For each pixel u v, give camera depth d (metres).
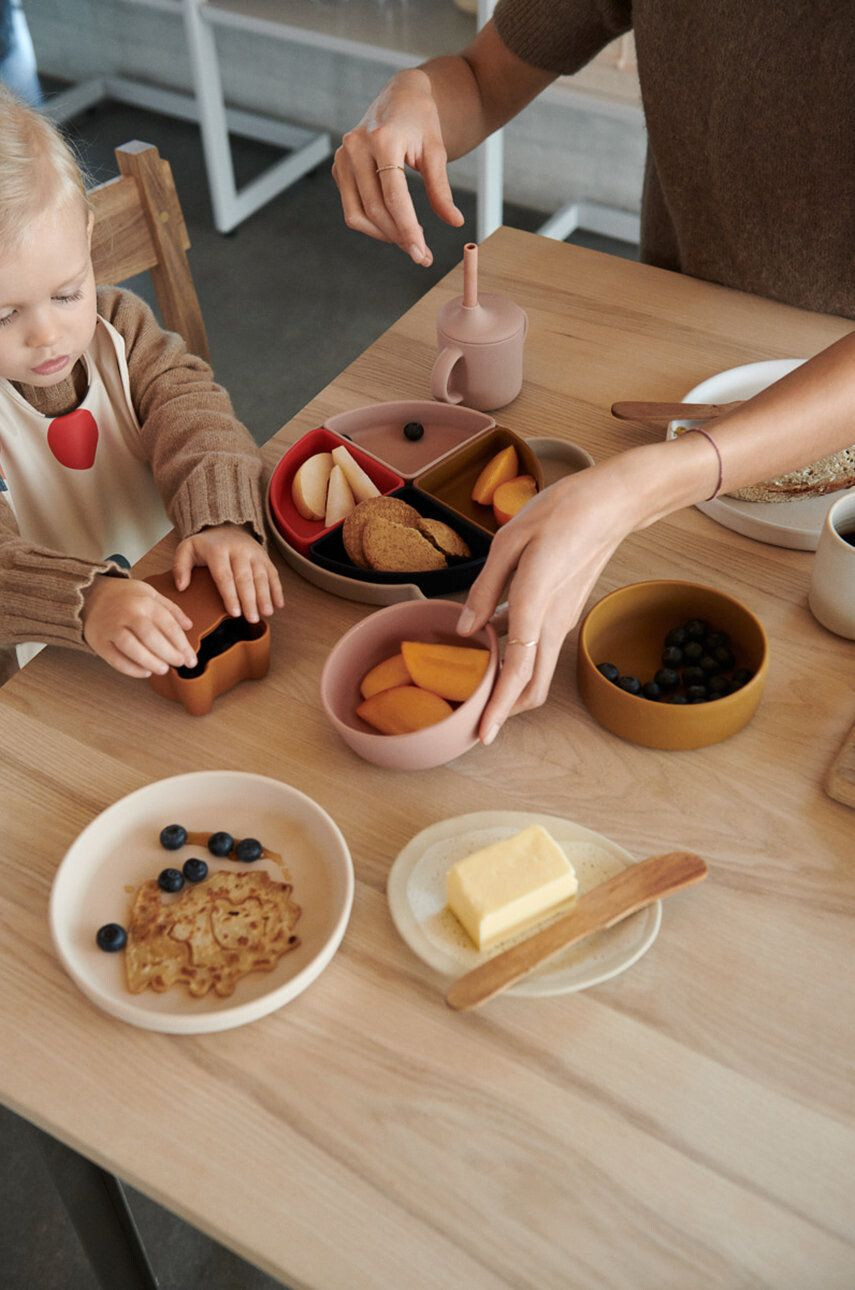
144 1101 0.69
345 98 3.17
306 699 0.93
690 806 0.83
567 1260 0.62
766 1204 0.64
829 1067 0.70
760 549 1.03
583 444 1.12
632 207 2.94
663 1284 0.61
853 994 0.73
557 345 1.24
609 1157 0.66
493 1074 0.70
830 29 1.09
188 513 1.03
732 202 1.24
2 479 1.18
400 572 0.97
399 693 0.86
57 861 0.82
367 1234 0.63
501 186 2.82
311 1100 0.69
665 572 1.00
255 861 0.81
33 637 0.96
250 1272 1.30
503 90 1.35
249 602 0.94
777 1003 0.73
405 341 1.26
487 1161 0.66
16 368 1.05
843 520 0.94
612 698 0.86
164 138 3.37
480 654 0.86
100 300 1.25
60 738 0.90
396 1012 0.73
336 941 0.74
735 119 1.18
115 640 0.90
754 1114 0.68
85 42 3.49
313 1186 0.65
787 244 1.24
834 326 1.25
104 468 1.27
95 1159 0.68
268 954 0.76
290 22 2.56
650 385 1.18
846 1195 0.64
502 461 1.06
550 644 0.84
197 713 0.91
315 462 1.07
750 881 0.79
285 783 0.85
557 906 0.75
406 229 1.10
